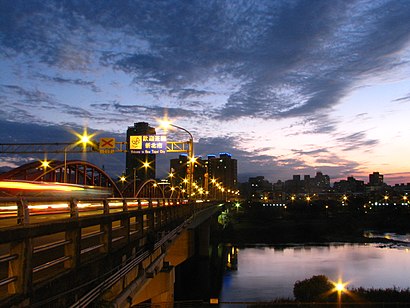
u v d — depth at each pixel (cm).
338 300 4291
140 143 4903
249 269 7462
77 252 1188
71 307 1066
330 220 18875
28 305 911
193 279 6594
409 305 4091
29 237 923
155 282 2745
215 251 10162
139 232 2144
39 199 1045
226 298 5109
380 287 5653
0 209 1445
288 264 8000
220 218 15162
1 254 1302
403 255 9250
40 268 988
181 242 4956
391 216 19375
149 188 11294
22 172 6372
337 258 8806
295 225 16975
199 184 18062
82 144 5169
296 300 4438
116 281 1454
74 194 5169
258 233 14575
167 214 3334
